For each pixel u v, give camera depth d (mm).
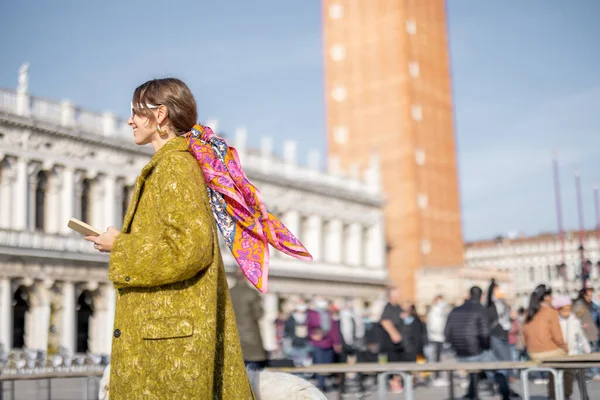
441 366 13914
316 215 78750
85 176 57656
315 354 26031
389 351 26641
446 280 88312
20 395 24734
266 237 4637
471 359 19469
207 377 4051
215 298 4141
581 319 25859
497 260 136125
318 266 77750
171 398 3998
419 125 95125
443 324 30812
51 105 55812
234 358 4324
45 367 40656
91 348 56094
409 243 91750
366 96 96250
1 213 52500
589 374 24969
